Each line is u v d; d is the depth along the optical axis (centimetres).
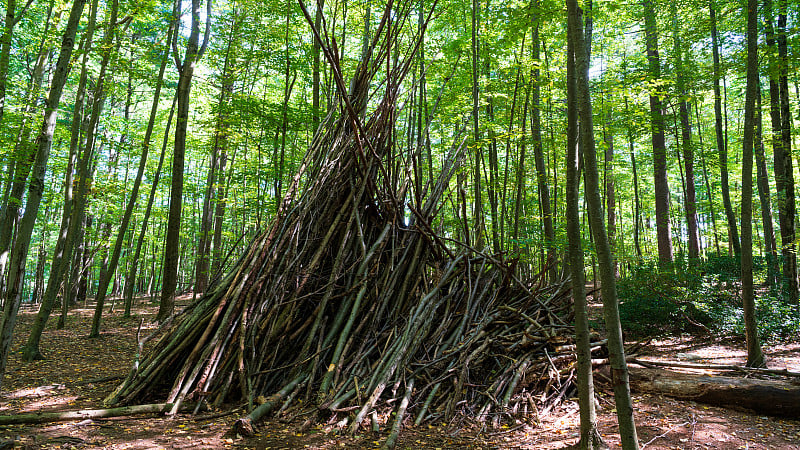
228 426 436
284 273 570
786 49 886
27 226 390
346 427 434
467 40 1031
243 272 571
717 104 1216
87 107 1260
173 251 966
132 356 804
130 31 1220
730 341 846
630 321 959
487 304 643
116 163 1603
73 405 501
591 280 2238
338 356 525
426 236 656
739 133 1830
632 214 2406
